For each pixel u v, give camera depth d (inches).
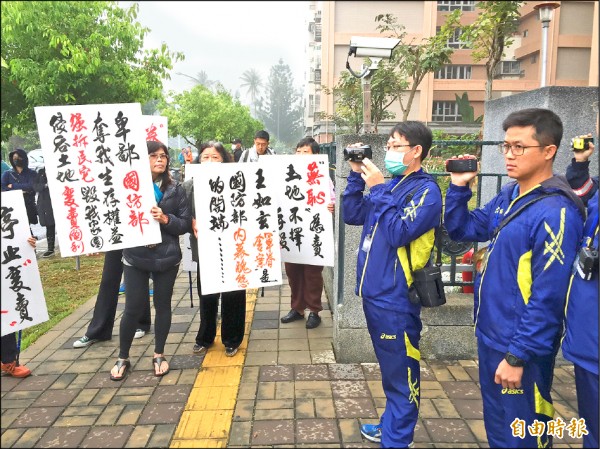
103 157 123.7
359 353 138.9
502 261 75.9
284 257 155.1
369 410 113.0
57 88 186.1
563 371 133.6
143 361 141.0
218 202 131.7
